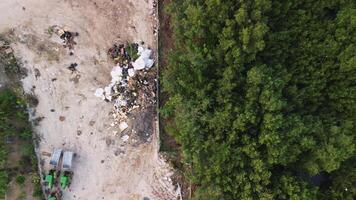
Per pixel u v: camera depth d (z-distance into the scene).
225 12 28.75
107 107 34.28
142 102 34.22
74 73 34.47
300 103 29.58
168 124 32.97
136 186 33.81
